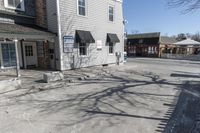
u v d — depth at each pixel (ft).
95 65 53.42
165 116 18.02
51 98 24.07
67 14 43.52
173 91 27.99
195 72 49.42
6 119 17.29
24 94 25.63
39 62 48.91
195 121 16.80
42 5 44.55
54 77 32.99
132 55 138.82
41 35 38.63
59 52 42.63
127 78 39.06
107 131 14.88
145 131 14.88
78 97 24.58
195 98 24.23
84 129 15.24
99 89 29.01
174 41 137.69
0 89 25.77
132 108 20.27
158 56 121.90
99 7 52.85
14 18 42.45
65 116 18.01
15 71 42.06
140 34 137.59
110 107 20.61
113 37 57.82
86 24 48.98
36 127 15.62
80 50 48.24
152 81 36.01
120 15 61.98
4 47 42.06
